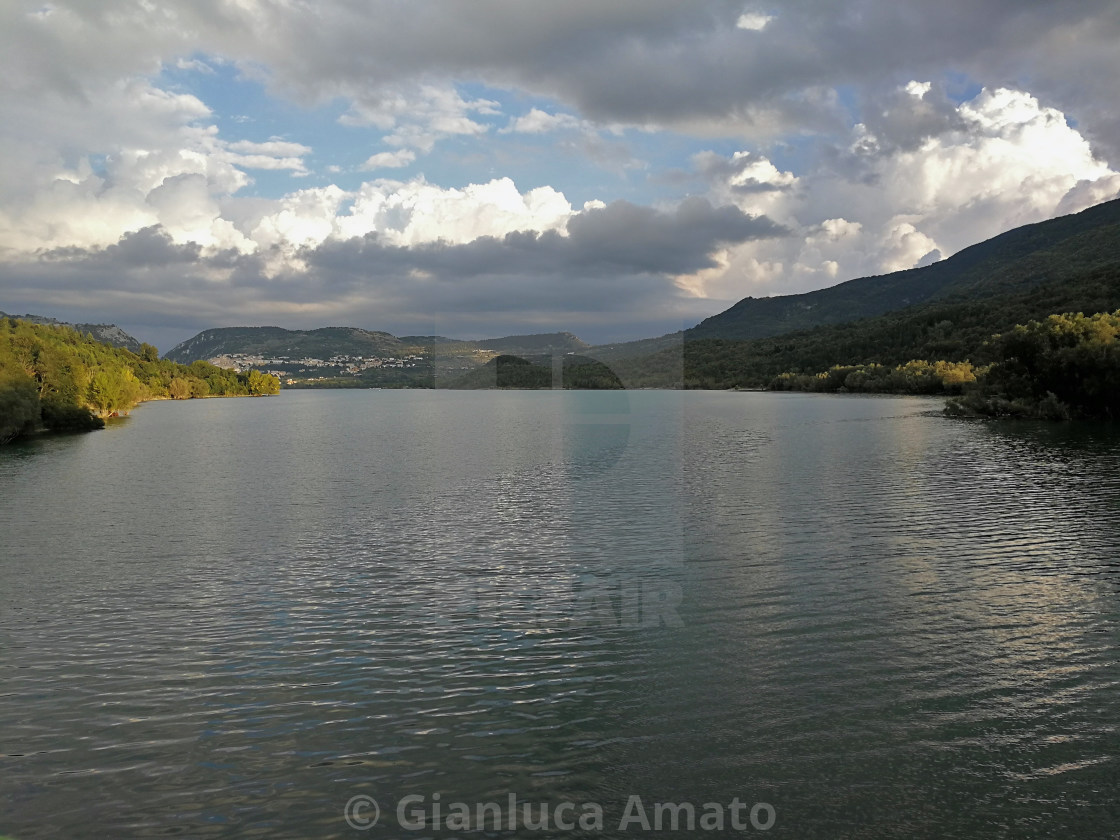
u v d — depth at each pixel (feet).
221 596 60.54
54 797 31.53
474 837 28.68
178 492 122.83
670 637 48.73
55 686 42.55
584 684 41.86
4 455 191.52
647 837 28.66
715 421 234.38
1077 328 215.92
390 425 268.41
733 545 73.00
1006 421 215.72
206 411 419.95
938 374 379.76
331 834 28.94
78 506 110.22
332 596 59.77
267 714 38.81
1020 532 77.61
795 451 155.43
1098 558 66.90
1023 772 32.81
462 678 43.01
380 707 39.42
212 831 29.27
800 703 39.29
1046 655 45.19
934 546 72.13
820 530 79.71
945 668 43.45
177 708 39.60
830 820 29.66
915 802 30.78
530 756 34.47
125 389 391.45
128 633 51.57
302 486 126.00
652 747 35.17
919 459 139.54
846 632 49.29
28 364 278.26
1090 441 162.81
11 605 58.70
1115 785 31.76
